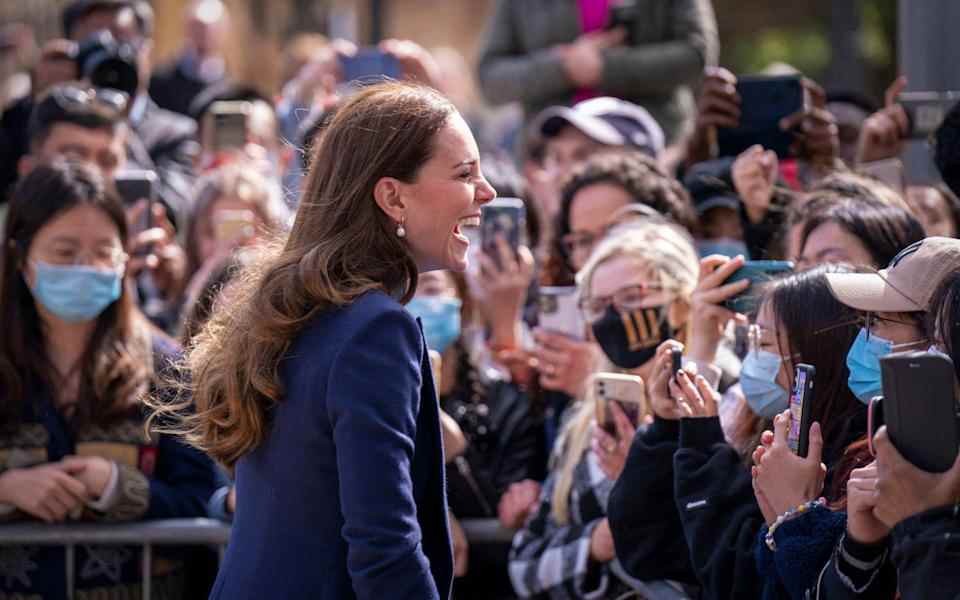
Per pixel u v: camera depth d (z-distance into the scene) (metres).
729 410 4.29
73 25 9.03
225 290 4.12
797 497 3.39
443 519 3.53
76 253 5.29
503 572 5.75
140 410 5.45
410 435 3.34
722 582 3.70
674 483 3.92
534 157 8.27
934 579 2.78
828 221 4.50
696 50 8.26
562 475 5.01
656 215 5.34
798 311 3.72
